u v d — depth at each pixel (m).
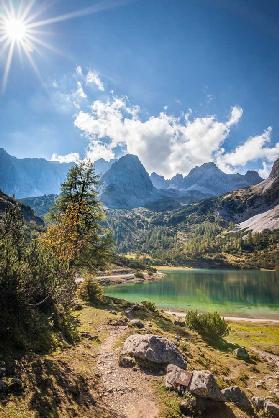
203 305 74.69
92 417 11.30
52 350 16.20
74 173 42.72
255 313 65.88
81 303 34.59
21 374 12.28
